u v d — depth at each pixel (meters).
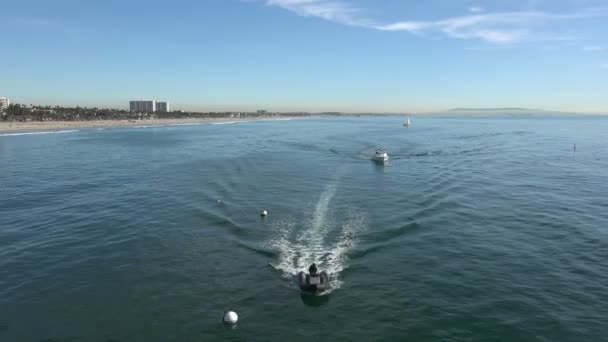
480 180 56.56
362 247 30.30
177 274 25.94
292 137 139.00
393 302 22.66
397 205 41.97
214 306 22.25
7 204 42.97
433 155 86.56
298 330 20.20
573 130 189.50
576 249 30.09
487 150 97.12
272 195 46.50
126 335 19.75
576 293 23.62
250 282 24.89
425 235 32.88
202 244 30.91
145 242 31.41
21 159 78.12
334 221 36.44
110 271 26.45
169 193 47.31
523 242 31.50
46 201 44.22
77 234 33.44
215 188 49.84
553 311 21.75
